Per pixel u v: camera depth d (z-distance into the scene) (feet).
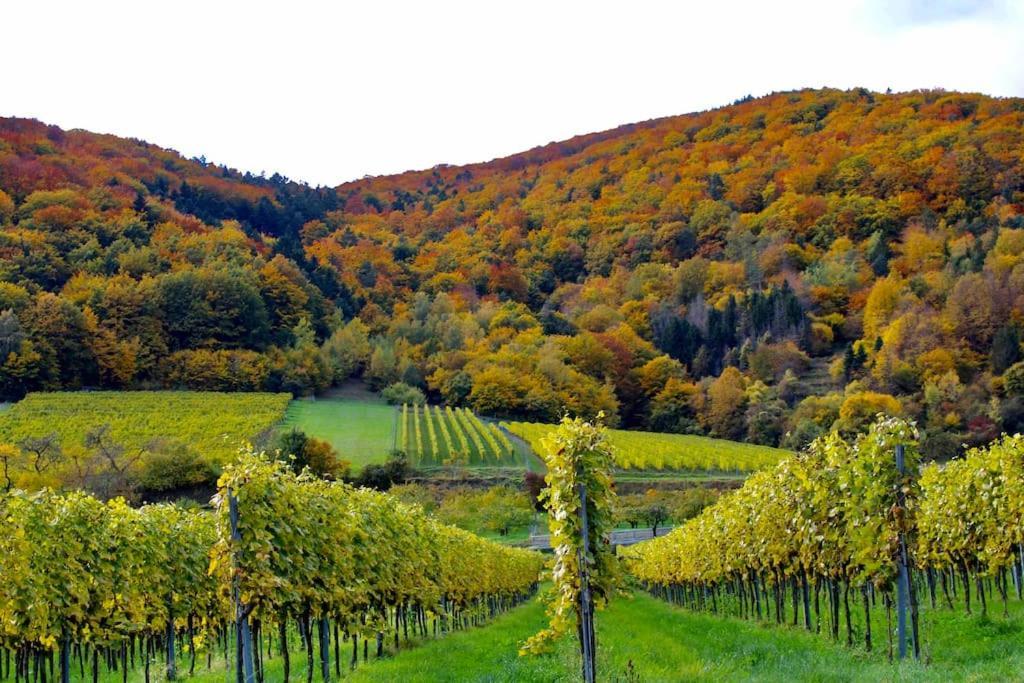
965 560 76.02
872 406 315.17
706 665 55.42
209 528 77.15
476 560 107.04
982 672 44.04
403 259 623.77
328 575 62.13
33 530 56.95
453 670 58.54
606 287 552.41
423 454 289.33
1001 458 70.59
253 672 55.42
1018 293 362.74
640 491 270.87
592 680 50.47
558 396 390.01
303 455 242.78
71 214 444.14
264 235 571.69
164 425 279.08
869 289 458.09
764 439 351.25
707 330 468.34
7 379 305.53
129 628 64.03
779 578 84.89
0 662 75.41
